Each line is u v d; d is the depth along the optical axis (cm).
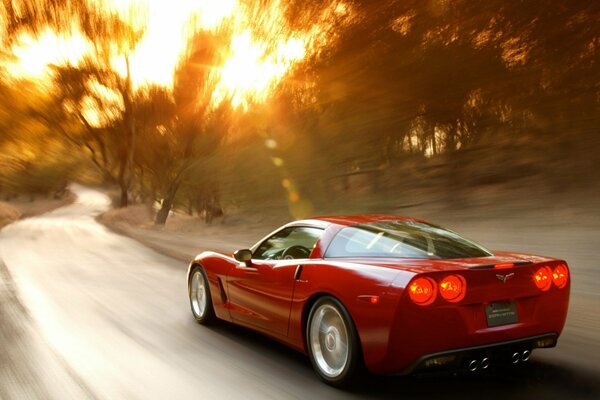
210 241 1866
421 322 356
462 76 1277
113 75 3488
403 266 378
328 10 1431
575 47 1180
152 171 3838
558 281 407
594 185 1347
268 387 411
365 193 1656
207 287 607
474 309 371
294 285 450
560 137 1376
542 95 1290
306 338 444
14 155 5412
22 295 802
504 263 386
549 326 402
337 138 1548
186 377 433
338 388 407
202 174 2717
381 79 1354
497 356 392
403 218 490
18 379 428
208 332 579
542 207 1316
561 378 427
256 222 2162
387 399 385
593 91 1228
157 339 549
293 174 1727
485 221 1320
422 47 1309
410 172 1678
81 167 8550
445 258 409
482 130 1469
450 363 371
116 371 447
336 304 404
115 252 1537
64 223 3572
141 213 4184
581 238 1038
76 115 3859
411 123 1441
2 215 4066
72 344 528
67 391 402
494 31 1238
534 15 1175
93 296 794
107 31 3173
